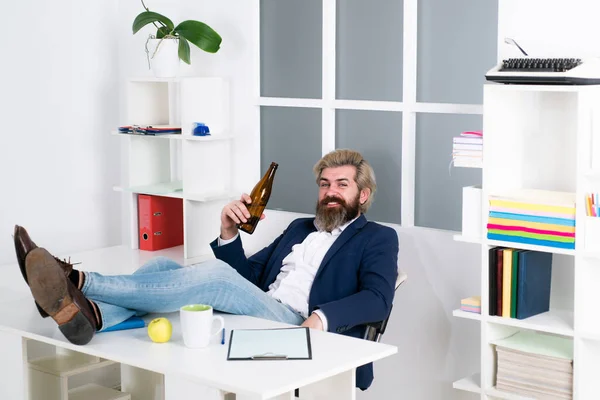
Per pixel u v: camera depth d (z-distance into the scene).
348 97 3.83
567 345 3.00
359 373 3.18
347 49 3.80
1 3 4.01
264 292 3.35
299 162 4.05
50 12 4.21
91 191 4.46
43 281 2.53
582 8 3.06
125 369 3.71
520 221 2.92
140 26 3.97
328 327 3.03
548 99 3.12
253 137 4.13
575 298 2.82
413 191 3.64
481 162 3.02
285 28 4.01
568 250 2.82
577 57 3.09
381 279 3.23
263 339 2.69
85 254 4.22
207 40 3.99
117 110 4.55
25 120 4.15
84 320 2.59
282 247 3.63
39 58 4.18
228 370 2.41
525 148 3.18
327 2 3.78
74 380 4.23
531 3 3.17
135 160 4.29
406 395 3.70
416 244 3.59
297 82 4.01
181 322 2.63
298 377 2.36
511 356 3.00
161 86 4.33
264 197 3.62
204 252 4.22
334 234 3.51
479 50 3.41
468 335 3.46
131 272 3.84
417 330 3.63
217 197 4.07
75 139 4.37
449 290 3.51
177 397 2.47
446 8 3.48
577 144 2.76
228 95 4.18
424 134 3.62
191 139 3.99
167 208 4.36
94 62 4.43
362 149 3.82
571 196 2.94
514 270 2.97
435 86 3.55
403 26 3.60
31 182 4.20
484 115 2.97
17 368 3.07
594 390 2.94
